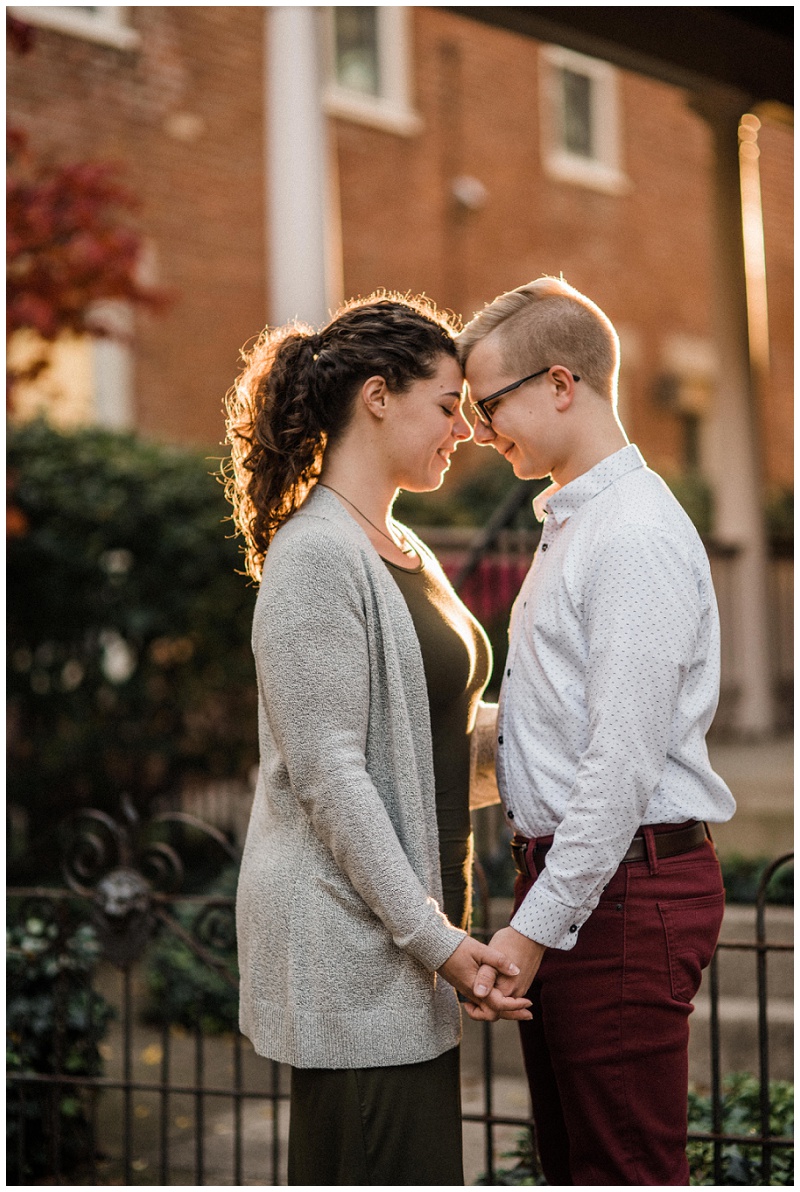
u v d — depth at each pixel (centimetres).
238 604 653
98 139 840
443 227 1056
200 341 899
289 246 573
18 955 362
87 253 495
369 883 198
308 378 218
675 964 212
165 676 659
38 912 370
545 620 216
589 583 212
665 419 1268
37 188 507
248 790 648
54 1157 344
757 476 793
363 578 207
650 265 1248
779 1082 375
